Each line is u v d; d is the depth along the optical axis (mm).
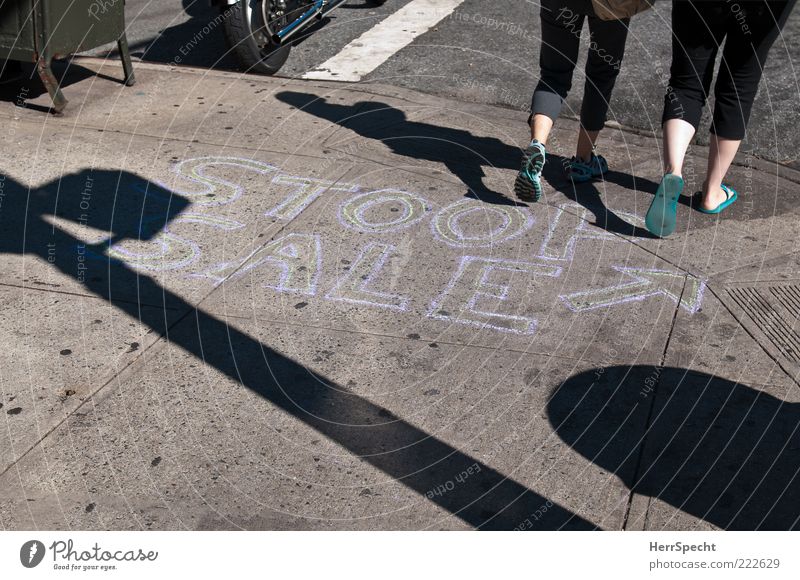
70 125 5062
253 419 2863
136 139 4906
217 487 2598
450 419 2879
